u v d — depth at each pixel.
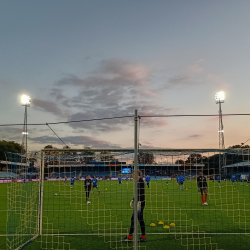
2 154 60.56
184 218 8.95
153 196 16.61
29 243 5.98
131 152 6.85
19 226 7.29
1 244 5.91
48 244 5.90
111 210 10.98
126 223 8.28
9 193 7.60
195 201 13.76
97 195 17.69
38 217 6.70
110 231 7.17
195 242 5.97
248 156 6.89
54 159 7.32
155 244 5.83
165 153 6.95
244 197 15.20
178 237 6.41
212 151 6.59
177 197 15.91
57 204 12.92
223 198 15.05
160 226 7.70
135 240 4.41
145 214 9.79
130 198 15.55
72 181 18.95
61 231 7.19
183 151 6.91
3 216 9.47
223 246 5.68
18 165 6.94
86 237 6.50
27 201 8.52
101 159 8.12
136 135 4.63
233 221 8.40
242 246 5.68
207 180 12.07
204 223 8.09
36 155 6.93
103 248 5.60
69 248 5.61
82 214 10.01
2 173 31.77
